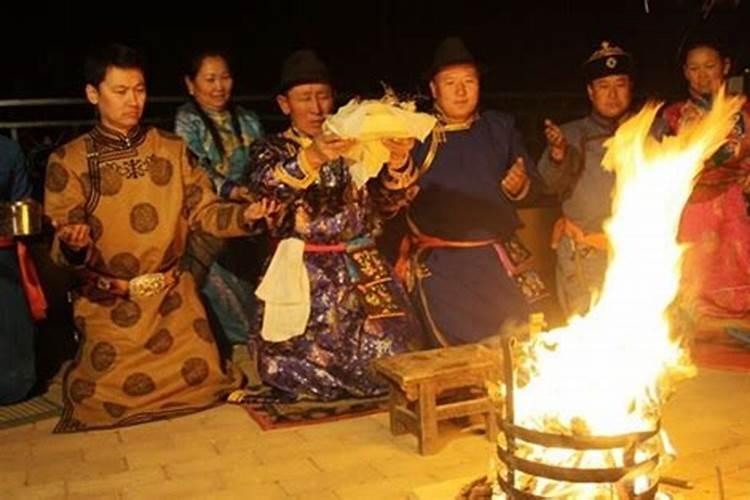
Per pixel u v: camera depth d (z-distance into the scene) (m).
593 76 5.39
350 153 3.99
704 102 5.57
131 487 3.83
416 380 3.95
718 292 5.58
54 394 5.26
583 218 5.46
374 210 4.88
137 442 4.37
